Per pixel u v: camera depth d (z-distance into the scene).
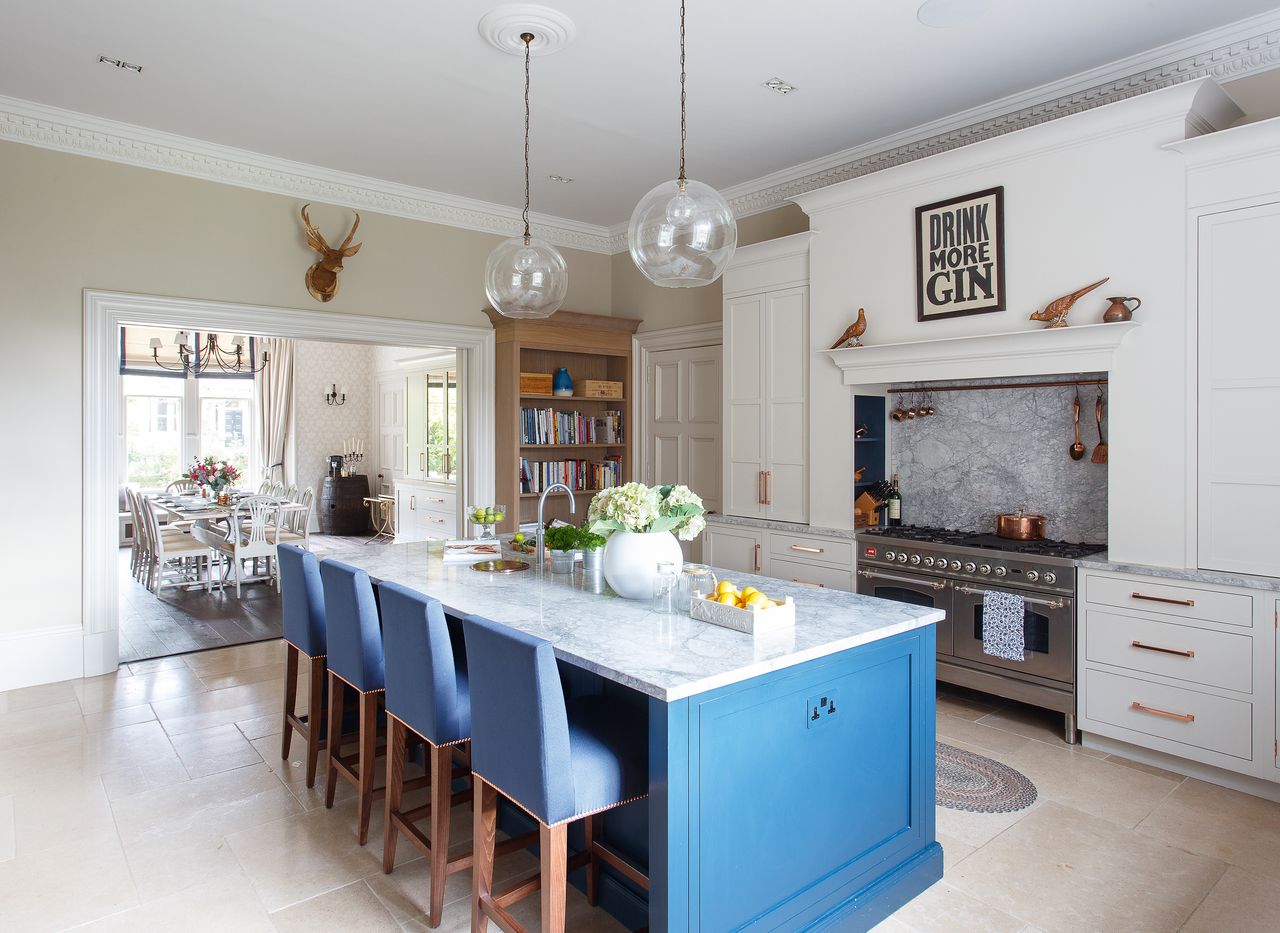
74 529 4.38
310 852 2.63
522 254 3.20
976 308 3.82
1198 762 3.16
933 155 4.06
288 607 3.31
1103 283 3.37
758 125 4.35
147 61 3.62
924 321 4.04
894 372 4.14
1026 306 3.64
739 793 1.90
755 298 4.96
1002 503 4.29
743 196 5.46
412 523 9.27
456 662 2.88
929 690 2.46
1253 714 2.96
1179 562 3.19
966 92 3.93
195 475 8.23
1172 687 3.18
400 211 5.53
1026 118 4.00
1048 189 3.56
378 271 5.45
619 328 6.40
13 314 4.15
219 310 4.79
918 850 2.43
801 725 2.05
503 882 2.46
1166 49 3.46
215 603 6.45
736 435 5.11
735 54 3.52
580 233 6.51
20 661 4.25
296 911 2.29
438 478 8.99
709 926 1.83
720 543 5.17
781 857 2.01
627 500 2.62
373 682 2.67
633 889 2.23
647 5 3.10
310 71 3.71
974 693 4.23
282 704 4.04
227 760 3.36
